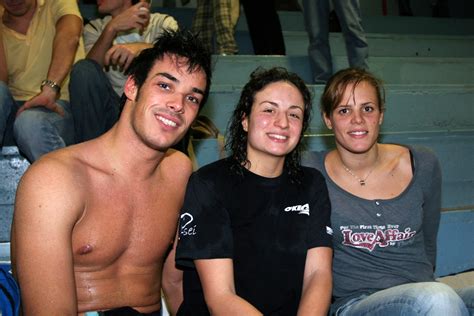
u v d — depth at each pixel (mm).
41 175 1344
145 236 1504
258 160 1602
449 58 3684
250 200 1578
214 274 1511
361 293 1717
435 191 1857
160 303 1595
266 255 1552
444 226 2508
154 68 1434
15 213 1353
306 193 1638
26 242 1306
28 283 1295
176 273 1682
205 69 1472
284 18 4707
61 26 2307
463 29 5129
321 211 1649
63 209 1333
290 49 4066
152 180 1522
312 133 2840
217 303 1473
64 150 1433
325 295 1528
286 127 1563
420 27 4996
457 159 2801
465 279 2477
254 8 3701
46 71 2424
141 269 1515
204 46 1484
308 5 3342
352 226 1754
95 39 2529
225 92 2746
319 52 3348
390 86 3010
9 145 2279
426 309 1446
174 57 1432
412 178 1826
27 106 2090
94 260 1427
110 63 2162
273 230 1569
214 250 1517
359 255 1753
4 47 2369
